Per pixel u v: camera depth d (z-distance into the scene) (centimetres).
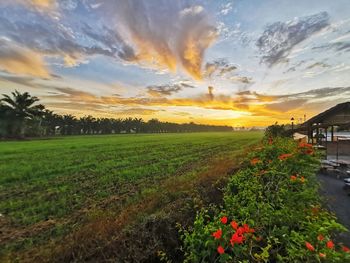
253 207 321
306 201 378
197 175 912
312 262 218
